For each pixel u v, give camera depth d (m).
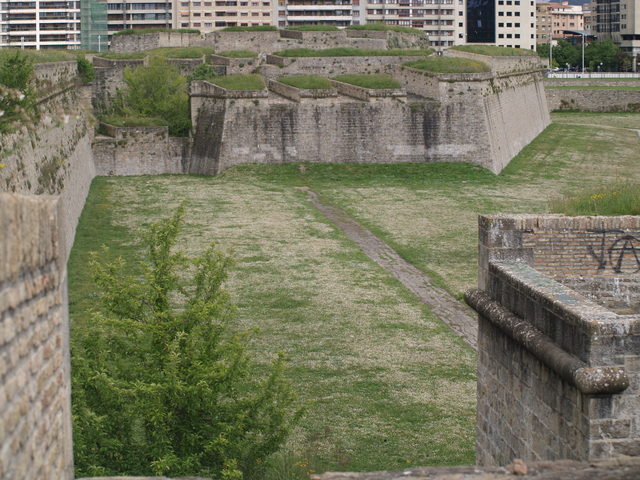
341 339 25.22
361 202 51.38
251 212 46.88
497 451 13.34
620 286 14.27
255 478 14.45
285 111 63.16
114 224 42.66
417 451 17.16
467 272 34.44
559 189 56.78
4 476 5.84
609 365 9.75
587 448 9.84
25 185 29.45
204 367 14.30
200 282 15.96
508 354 12.80
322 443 17.53
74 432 12.61
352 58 72.31
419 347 24.58
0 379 5.85
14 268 6.29
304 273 33.59
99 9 142.62
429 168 62.38
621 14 178.88
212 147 63.12
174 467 13.30
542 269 14.20
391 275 34.06
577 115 102.25
